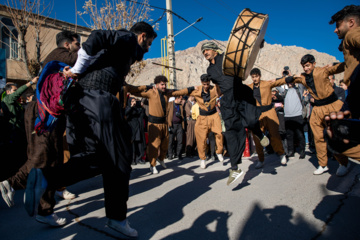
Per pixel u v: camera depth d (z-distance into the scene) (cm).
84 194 397
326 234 221
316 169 468
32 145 316
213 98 578
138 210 308
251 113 371
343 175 394
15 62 1379
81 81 215
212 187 393
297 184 372
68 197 372
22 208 337
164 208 309
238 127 361
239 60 304
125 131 227
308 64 426
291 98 628
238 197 332
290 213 268
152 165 552
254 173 477
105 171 212
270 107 517
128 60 233
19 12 1035
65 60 276
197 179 460
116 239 234
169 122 781
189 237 230
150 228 254
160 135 555
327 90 412
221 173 504
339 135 163
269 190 352
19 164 315
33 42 1398
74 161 200
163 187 415
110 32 210
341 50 262
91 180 497
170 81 1491
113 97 218
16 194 412
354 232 221
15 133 322
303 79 444
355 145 161
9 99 429
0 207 343
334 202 290
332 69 399
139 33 252
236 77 333
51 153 290
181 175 512
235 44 305
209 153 791
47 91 216
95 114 205
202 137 585
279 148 525
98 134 206
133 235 225
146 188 416
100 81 215
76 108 212
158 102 541
